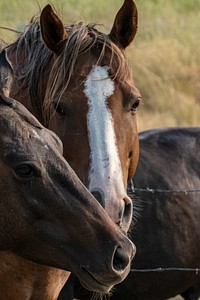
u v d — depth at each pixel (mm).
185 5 32688
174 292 11508
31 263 8141
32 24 9109
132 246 7059
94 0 29891
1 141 6984
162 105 22562
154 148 11688
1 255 8062
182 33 27359
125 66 8578
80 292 10586
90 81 8391
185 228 11320
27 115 7195
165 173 11414
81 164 8188
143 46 25719
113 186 8016
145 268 11086
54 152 7102
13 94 8875
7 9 26625
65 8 27391
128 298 11211
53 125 8477
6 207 7059
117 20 8875
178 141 11836
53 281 8422
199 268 11516
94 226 7012
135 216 10867
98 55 8539
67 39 8609
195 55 25078
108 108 8312
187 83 23938
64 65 8453
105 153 8117
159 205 11195
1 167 6988
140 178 11227
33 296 8383
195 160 11750
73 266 7094
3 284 8180
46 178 7012
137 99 8586
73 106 8336
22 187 7000
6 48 9102
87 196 7078
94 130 8203
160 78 23875
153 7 31766
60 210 7012
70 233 7031
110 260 6914
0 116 7074
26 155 6949
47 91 8508
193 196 11484
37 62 8766
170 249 11195
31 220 7062
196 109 22422
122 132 8383
